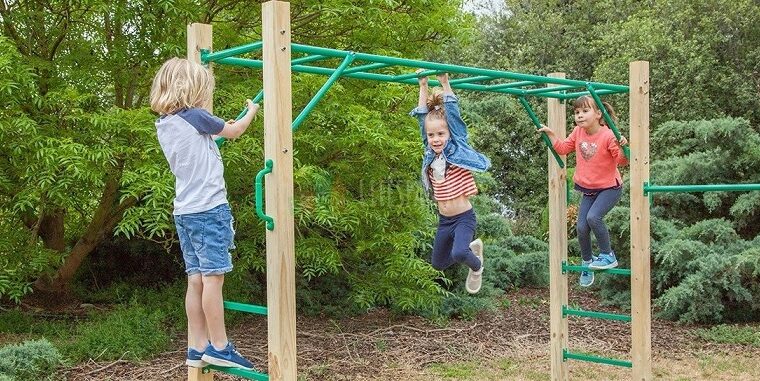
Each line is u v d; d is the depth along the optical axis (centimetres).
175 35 742
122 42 741
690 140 1048
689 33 1433
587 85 530
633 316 563
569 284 1110
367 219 780
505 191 1509
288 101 382
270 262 381
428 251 955
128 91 793
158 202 669
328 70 482
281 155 379
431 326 882
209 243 373
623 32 1451
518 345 801
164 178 655
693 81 1373
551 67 1605
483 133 1440
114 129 672
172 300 878
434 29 826
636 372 564
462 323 901
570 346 799
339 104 715
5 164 730
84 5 730
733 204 1001
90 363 679
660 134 1063
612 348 791
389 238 785
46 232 866
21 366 608
